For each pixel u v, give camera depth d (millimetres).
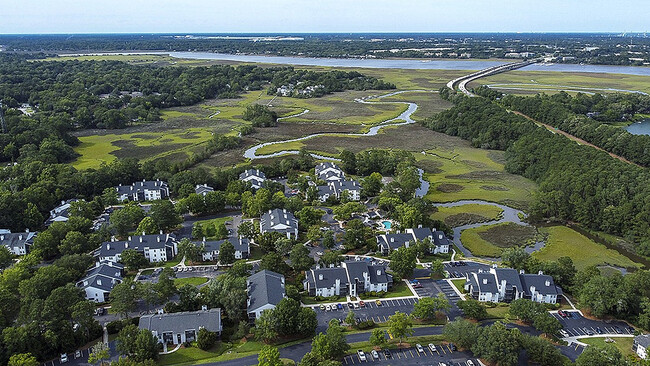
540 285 172625
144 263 194750
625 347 144875
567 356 140250
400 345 145875
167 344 146750
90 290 169375
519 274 176750
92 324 148875
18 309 153000
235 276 175250
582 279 172625
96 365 136125
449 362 138000
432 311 158125
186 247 198875
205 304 159625
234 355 141750
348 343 146750
